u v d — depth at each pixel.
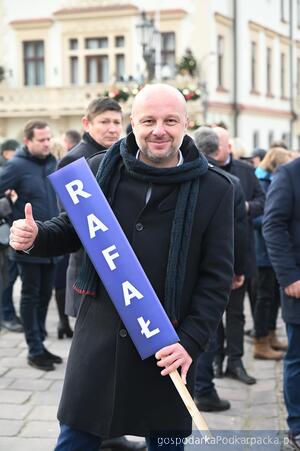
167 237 2.89
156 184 2.90
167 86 2.87
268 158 7.36
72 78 29.75
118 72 28.97
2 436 4.56
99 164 3.12
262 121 34.19
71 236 3.07
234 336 5.91
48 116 28.83
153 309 2.80
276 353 6.64
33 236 2.88
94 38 29.27
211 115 28.83
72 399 2.94
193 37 28.61
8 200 6.01
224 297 2.94
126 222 2.92
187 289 2.94
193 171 2.89
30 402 5.21
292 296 4.35
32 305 5.99
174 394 2.92
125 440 4.41
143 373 2.89
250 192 6.23
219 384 5.79
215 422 4.92
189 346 2.83
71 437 2.96
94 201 2.90
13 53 30.22
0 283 6.01
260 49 34.22
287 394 4.44
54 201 6.17
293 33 39.16
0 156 9.06
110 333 2.90
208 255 2.93
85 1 29.19
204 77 28.50
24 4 30.03
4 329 7.45
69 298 4.48
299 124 39.31
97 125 4.63
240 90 31.58
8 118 29.67
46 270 6.11
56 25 29.64
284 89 37.94
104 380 2.90
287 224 4.41
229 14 31.03
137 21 28.45
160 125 2.81
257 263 6.53
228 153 5.95
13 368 6.05
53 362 6.13
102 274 2.84
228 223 2.96
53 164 6.23
